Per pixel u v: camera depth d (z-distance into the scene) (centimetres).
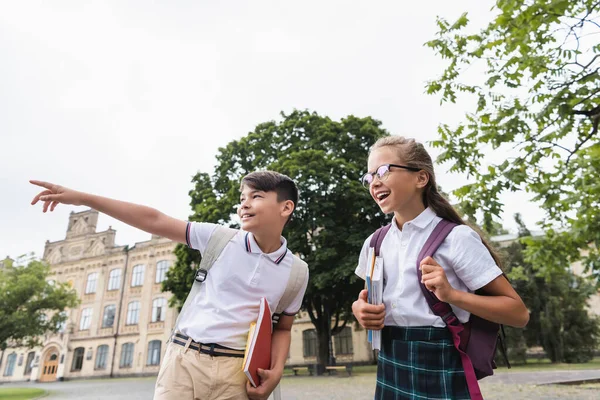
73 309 3425
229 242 193
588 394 742
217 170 1975
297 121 1856
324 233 1532
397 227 181
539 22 470
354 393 940
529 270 2045
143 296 3206
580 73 505
